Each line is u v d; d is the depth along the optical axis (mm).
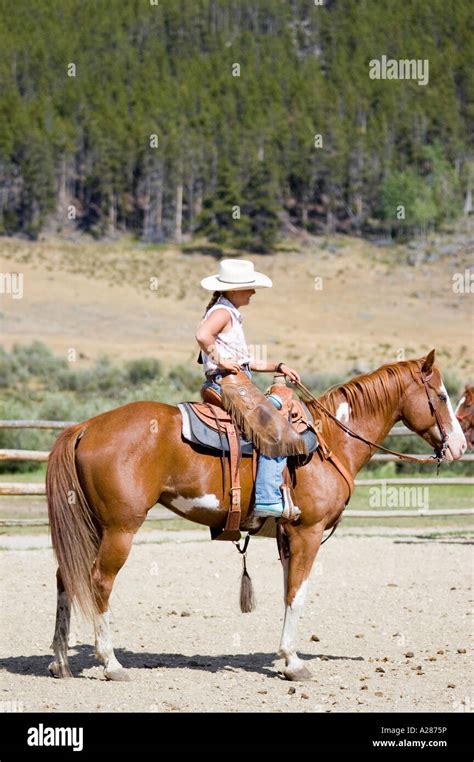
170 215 118000
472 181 131375
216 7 178875
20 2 166250
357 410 7531
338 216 124125
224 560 12219
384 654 7922
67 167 125250
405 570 11695
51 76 147375
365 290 92312
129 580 10844
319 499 7074
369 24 172625
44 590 10156
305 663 7555
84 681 6910
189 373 47125
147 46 165500
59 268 92062
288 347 68562
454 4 174875
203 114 137750
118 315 75062
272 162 123812
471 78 155000
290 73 158875
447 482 15094
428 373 7660
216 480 6820
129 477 6676
